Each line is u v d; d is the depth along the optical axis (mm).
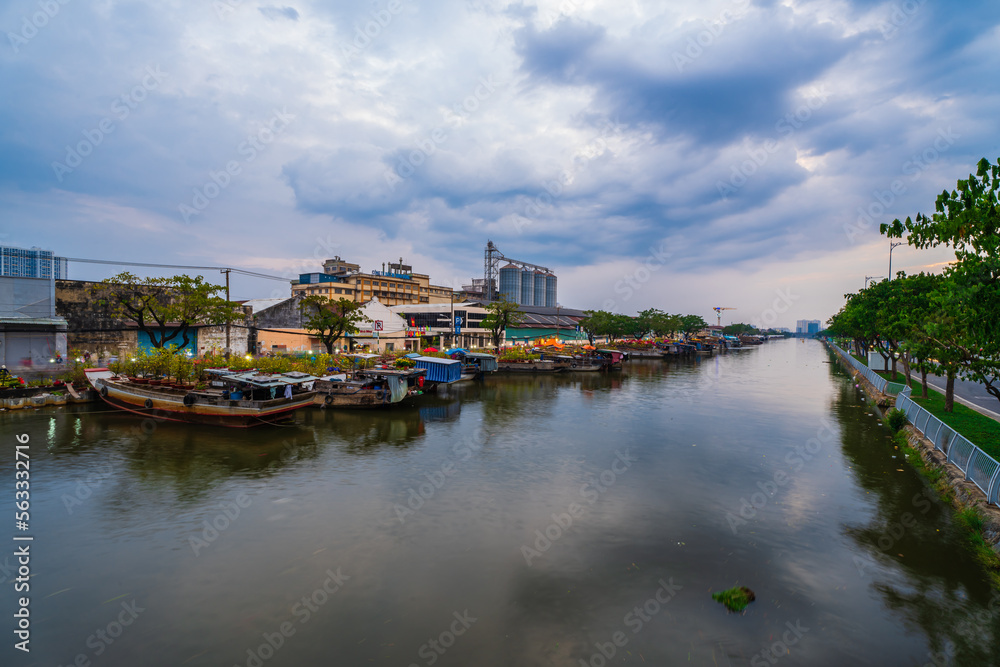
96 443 21031
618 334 113938
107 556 11391
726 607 9688
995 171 10164
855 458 20344
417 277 125938
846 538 12844
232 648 8289
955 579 10852
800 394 40344
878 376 38406
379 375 32188
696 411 31719
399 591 10109
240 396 24859
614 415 30156
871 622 9273
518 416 29641
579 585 10445
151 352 33656
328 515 13953
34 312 33312
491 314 66875
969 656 8328
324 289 92875
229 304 36906
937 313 12758
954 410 25156
